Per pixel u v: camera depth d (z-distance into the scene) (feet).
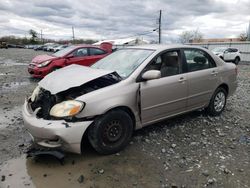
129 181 10.25
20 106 20.92
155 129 15.57
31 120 11.41
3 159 11.89
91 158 11.97
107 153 12.21
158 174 10.76
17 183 10.03
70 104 11.13
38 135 11.07
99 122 11.66
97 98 11.52
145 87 13.14
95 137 11.68
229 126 16.47
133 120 13.23
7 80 34.37
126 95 12.40
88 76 12.17
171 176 10.64
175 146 13.34
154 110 13.83
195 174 10.81
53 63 33.14
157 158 12.07
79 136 11.07
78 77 12.23
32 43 287.89
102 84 12.67
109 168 11.16
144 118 13.50
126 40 151.33
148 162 11.69
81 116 11.17
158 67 14.17
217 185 10.07
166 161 11.82
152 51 14.55
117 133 12.40
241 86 33.22
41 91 12.96
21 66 56.13
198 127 16.08
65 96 11.98
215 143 13.88
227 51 80.94
